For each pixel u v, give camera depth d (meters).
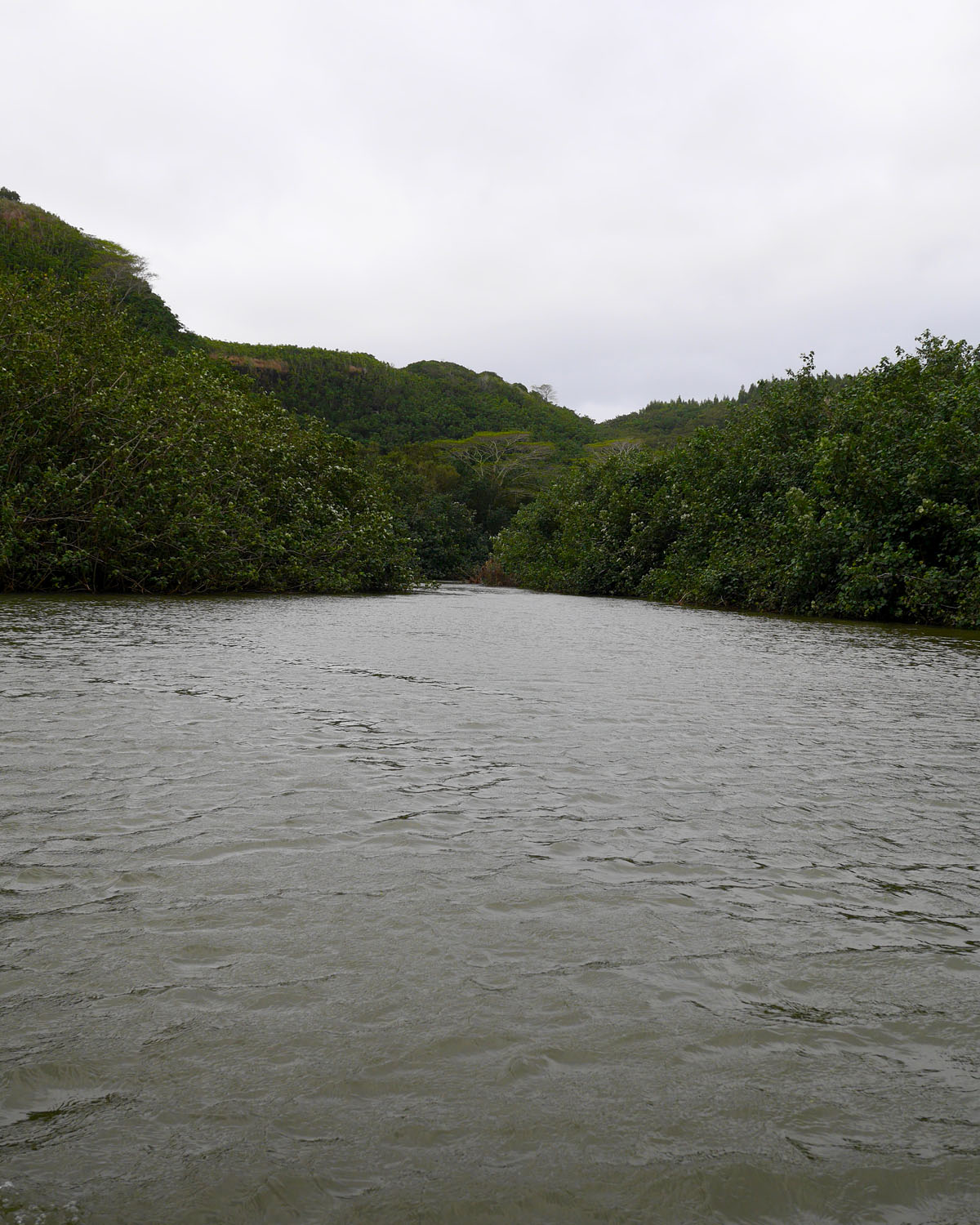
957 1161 1.49
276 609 15.45
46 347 17.75
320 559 23.86
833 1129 1.56
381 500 31.66
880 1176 1.45
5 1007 1.89
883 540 18.14
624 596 30.30
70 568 16.92
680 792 3.75
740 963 2.19
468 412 118.69
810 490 20.92
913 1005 2.00
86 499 17.19
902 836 3.23
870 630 14.65
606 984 2.05
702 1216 1.35
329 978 2.04
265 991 1.98
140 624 11.05
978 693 6.93
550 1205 1.37
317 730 4.76
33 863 2.71
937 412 18.11
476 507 66.94
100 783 3.59
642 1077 1.70
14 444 16.66
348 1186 1.40
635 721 5.35
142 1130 1.51
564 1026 1.87
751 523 23.98
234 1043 1.77
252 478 22.80
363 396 107.94
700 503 26.31
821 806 3.60
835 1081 1.70
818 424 24.72
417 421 109.12
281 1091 1.62
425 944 2.23
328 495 27.20
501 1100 1.62
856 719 5.62
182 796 3.44
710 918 2.46
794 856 3.00
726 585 23.02
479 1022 1.87
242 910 2.41
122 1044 1.76
